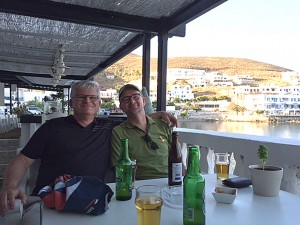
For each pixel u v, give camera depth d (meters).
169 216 1.08
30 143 1.84
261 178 1.31
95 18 3.46
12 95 16.12
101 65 7.91
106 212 1.12
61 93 17.55
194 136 2.93
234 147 2.48
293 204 1.21
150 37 4.00
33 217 1.33
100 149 1.89
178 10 3.27
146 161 1.97
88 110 1.90
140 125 2.04
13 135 4.67
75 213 1.11
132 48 5.11
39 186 1.82
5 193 1.25
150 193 1.06
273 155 2.17
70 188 1.11
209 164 2.73
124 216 1.08
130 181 1.31
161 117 2.15
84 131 1.90
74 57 7.04
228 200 1.21
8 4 3.14
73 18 3.38
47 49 6.19
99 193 1.12
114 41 5.17
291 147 2.05
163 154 2.01
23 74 10.43
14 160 1.80
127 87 2.04
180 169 1.54
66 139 1.84
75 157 1.82
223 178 1.56
